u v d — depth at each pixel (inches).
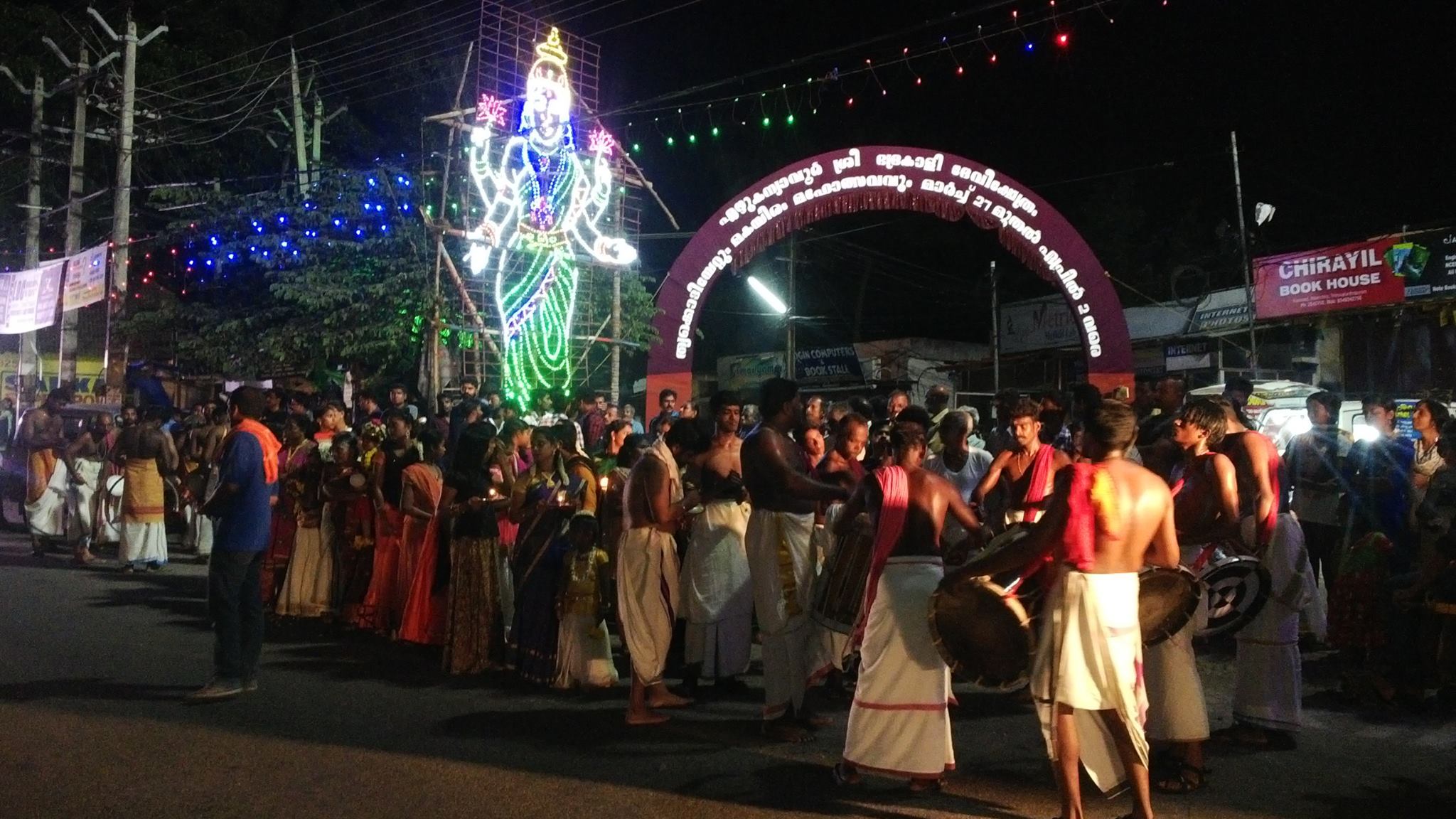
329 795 199.8
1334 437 349.7
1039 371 974.4
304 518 367.9
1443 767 224.4
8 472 626.2
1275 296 721.0
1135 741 178.2
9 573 462.0
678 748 233.3
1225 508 213.8
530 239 610.9
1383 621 289.9
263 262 759.1
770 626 240.2
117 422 531.8
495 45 604.4
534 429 298.8
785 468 239.9
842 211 510.0
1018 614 183.3
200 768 213.6
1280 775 218.8
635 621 251.3
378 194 741.3
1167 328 840.9
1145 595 189.2
